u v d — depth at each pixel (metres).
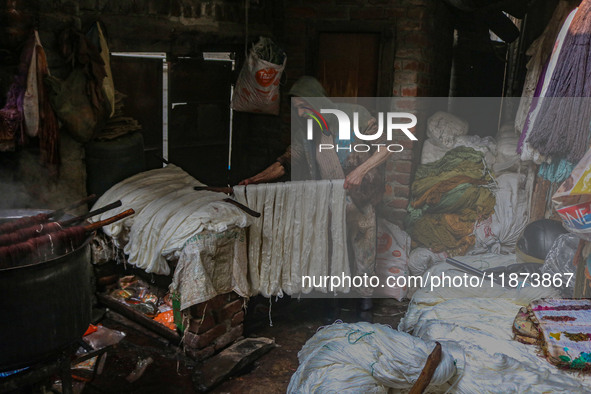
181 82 4.21
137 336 3.39
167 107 4.16
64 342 2.24
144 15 3.65
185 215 3.00
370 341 1.98
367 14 4.25
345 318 3.73
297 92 3.41
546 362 1.89
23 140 2.97
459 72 6.03
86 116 3.14
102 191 3.43
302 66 4.50
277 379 3.02
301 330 3.56
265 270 3.29
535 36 5.11
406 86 4.22
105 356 3.09
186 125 4.36
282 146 4.71
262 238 3.26
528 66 3.59
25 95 2.90
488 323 2.15
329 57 4.45
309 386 1.92
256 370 3.11
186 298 2.93
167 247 2.97
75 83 3.11
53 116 3.05
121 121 3.51
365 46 4.34
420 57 4.15
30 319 2.09
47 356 2.21
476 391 1.81
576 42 2.55
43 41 3.05
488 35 6.59
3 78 2.90
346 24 4.32
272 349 3.32
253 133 4.87
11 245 2.10
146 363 3.11
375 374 1.88
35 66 2.91
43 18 3.03
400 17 4.15
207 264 2.96
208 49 4.24
